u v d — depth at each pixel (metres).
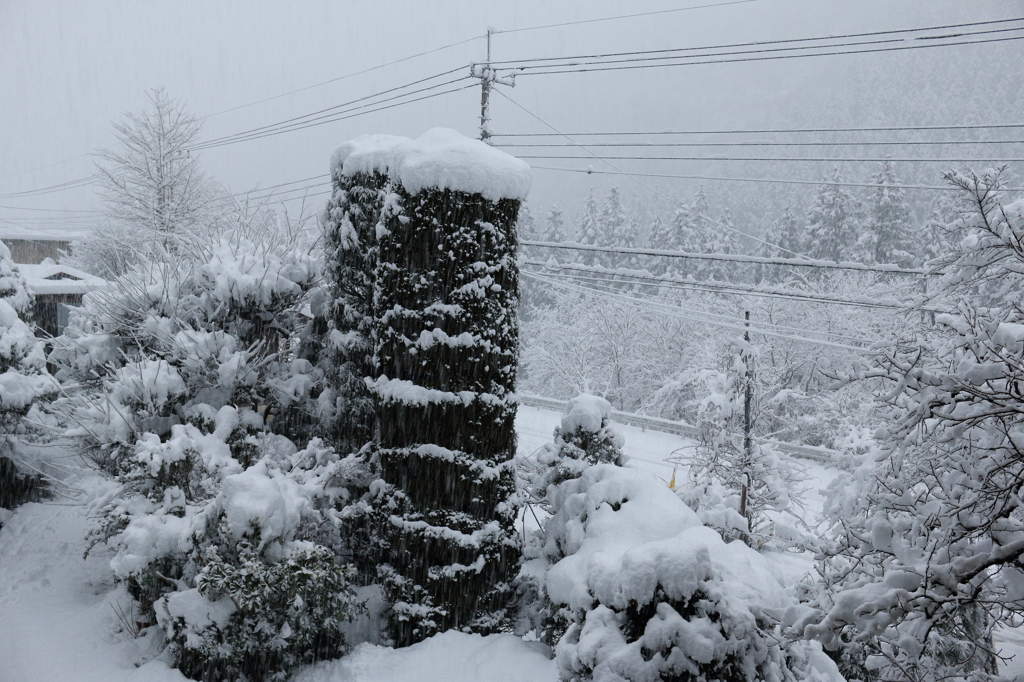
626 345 29.69
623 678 5.62
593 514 8.38
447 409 8.39
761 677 5.85
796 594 8.14
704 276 43.53
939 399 5.72
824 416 23.09
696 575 5.89
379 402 8.69
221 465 8.81
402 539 8.52
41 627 8.62
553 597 7.78
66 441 12.73
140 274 11.36
